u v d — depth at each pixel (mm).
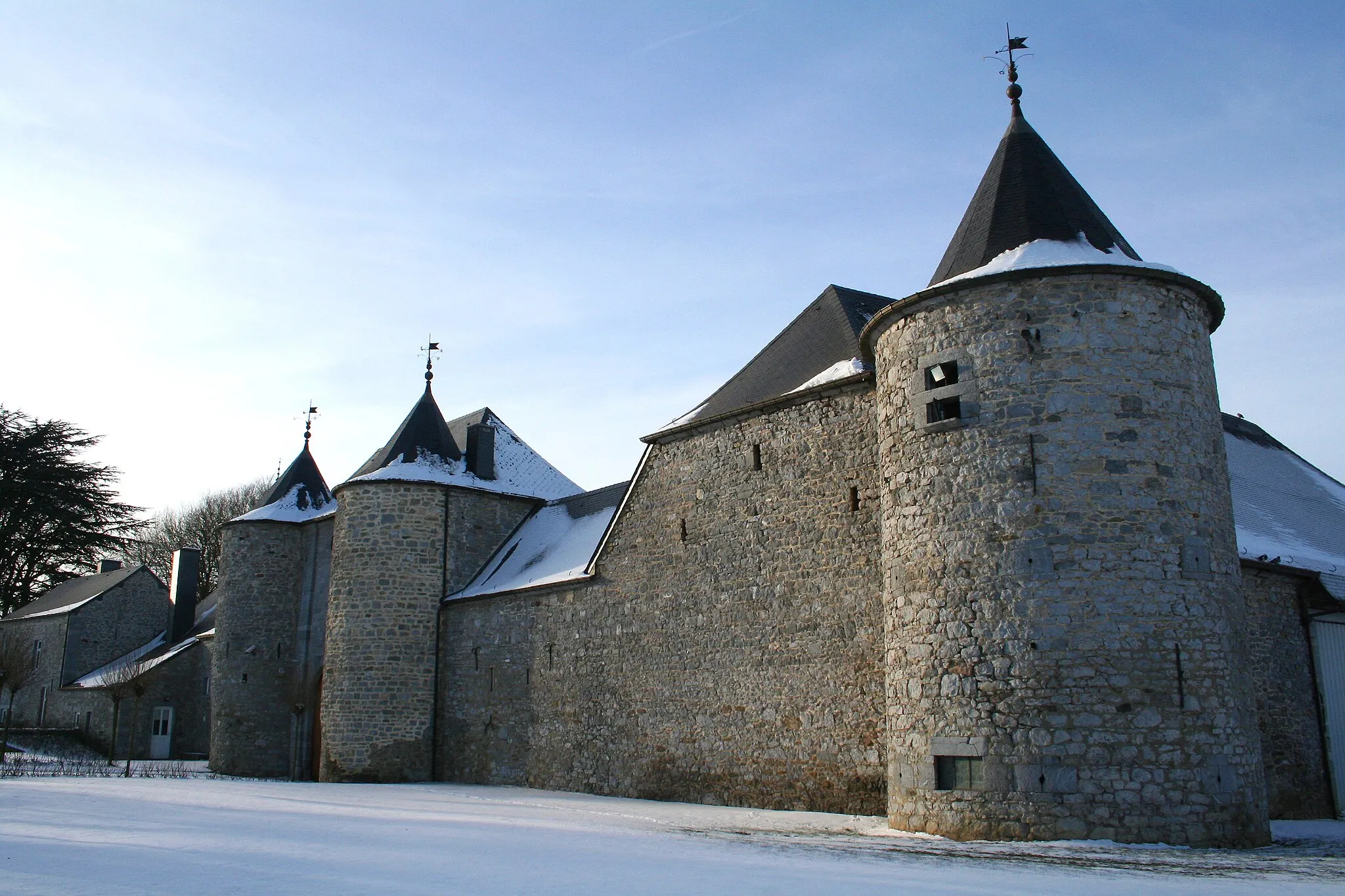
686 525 18859
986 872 8727
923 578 13078
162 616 46094
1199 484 12594
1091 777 11531
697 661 18125
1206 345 13406
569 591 21219
